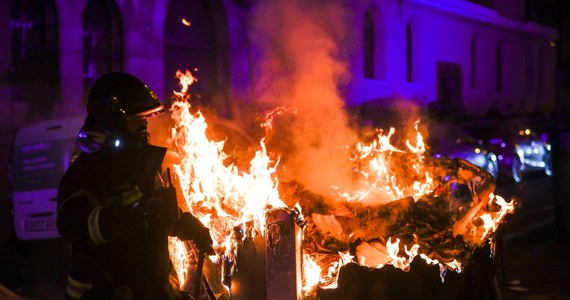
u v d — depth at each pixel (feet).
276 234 9.04
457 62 76.89
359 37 56.70
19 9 35.24
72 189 6.90
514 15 92.94
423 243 10.09
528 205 35.53
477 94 82.12
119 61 40.27
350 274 9.04
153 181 7.26
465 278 9.58
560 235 24.81
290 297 9.00
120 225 6.57
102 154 7.03
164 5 41.86
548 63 105.70
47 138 25.38
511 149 50.67
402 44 64.39
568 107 24.13
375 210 10.34
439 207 10.80
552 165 25.20
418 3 67.21
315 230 10.40
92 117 7.22
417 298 9.00
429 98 69.82
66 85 36.65
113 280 7.02
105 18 39.73
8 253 27.12
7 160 33.37
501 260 11.36
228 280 9.28
